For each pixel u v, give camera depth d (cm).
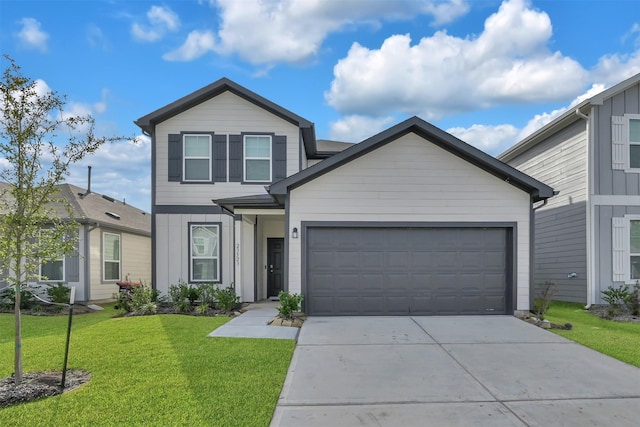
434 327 791
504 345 668
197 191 1215
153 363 548
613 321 899
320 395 458
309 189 916
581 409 424
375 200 917
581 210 1137
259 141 1231
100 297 1374
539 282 1371
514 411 418
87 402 421
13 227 482
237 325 808
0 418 388
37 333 794
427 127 900
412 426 385
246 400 430
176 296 1047
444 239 923
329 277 913
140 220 1795
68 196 1410
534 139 1355
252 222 1225
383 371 540
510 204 920
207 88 1205
